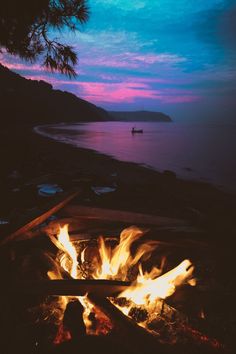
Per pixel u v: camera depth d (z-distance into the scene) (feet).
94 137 131.85
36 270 10.78
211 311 9.23
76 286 9.23
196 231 14.82
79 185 23.76
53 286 9.26
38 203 19.36
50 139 92.99
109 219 15.85
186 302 9.48
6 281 9.62
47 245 12.95
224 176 42.91
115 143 103.30
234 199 25.55
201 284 10.84
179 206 21.67
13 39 20.18
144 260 12.37
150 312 8.91
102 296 9.31
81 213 16.51
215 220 16.61
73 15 19.60
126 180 32.17
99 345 7.11
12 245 12.19
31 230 13.87
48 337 7.93
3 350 7.41
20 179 27.45
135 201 22.30
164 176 36.47
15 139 79.15
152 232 14.60
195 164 55.93
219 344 7.61
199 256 12.97
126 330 7.55
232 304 9.59
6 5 17.21
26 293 9.11
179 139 144.36
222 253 13.08
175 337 7.99
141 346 7.09
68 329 7.80
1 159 39.91
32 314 8.75
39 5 18.03
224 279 11.28
